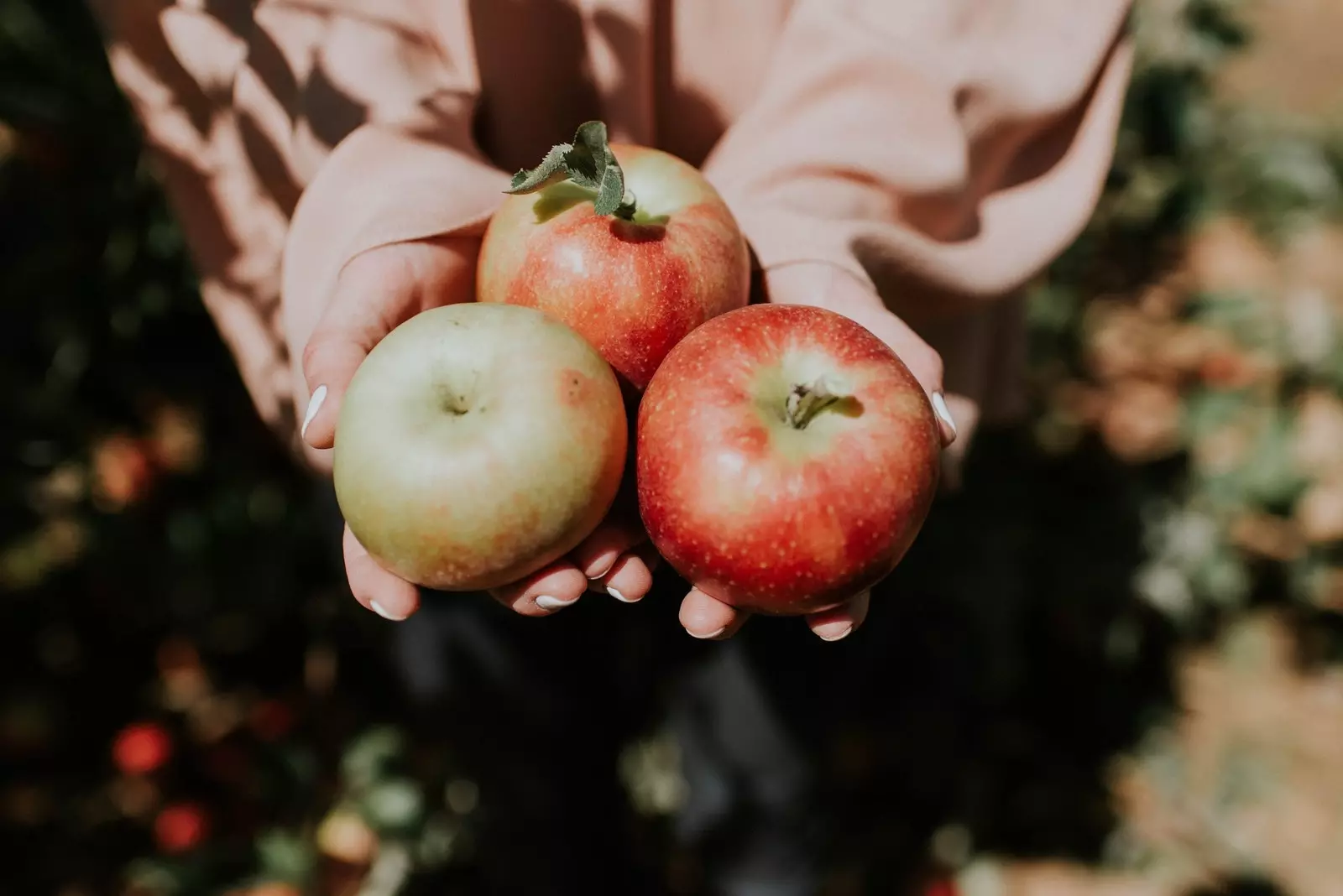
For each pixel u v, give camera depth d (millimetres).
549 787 658
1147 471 901
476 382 418
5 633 868
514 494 409
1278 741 930
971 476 837
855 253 492
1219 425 924
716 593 435
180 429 769
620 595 444
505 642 603
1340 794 896
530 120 527
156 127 554
